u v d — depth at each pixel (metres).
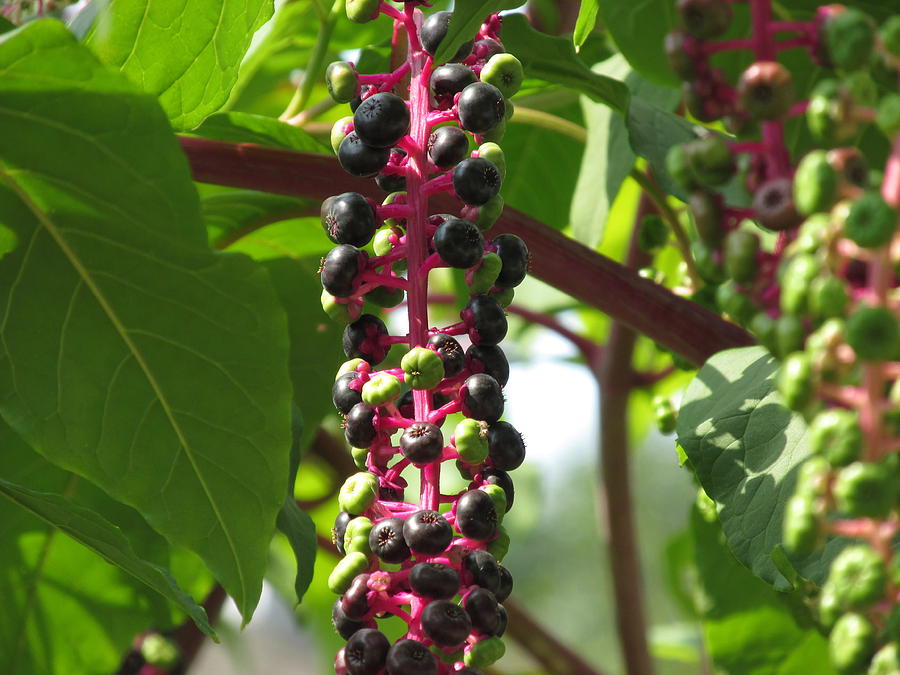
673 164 0.38
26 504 0.49
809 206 0.35
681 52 0.38
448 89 0.43
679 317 0.50
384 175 0.44
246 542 0.47
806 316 0.35
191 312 0.46
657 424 0.55
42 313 0.46
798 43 0.37
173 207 0.44
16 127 0.43
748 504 0.45
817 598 0.46
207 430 0.47
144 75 0.49
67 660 0.58
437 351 0.42
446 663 0.41
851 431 0.35
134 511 0.58
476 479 0.42
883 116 0.35
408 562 0.41
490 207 0.43
